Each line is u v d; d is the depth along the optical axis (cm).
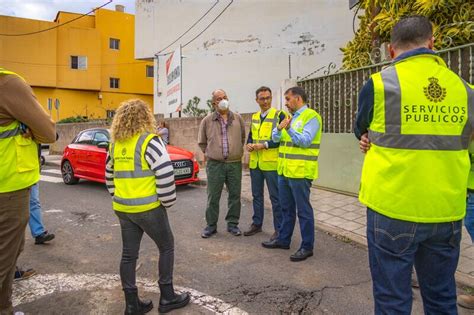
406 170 193
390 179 197
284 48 1898
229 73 1983
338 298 327
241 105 1966
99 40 3091
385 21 641
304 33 1870
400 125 194
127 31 3238
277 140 430
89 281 366
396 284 201
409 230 195
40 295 337
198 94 2036
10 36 2812
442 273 208
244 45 1958
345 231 505
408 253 200
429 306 215
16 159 262
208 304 317
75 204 713
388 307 203
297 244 469
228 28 1980
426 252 209
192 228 546
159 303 306
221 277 372
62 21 3016
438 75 198
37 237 473
